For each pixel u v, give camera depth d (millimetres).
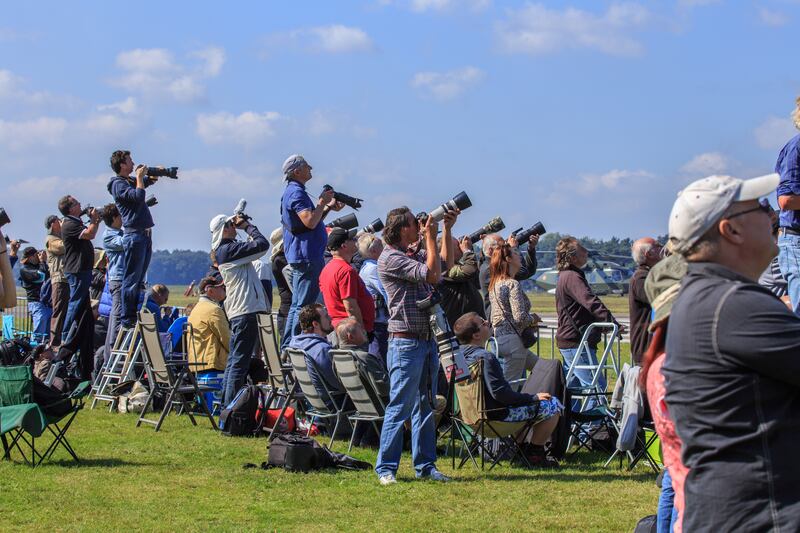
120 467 9148
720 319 3061
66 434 11039
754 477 3023
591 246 95875
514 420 8867
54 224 15758
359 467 9086
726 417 3062
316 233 11492
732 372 3053
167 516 7289
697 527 3133
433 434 8555
